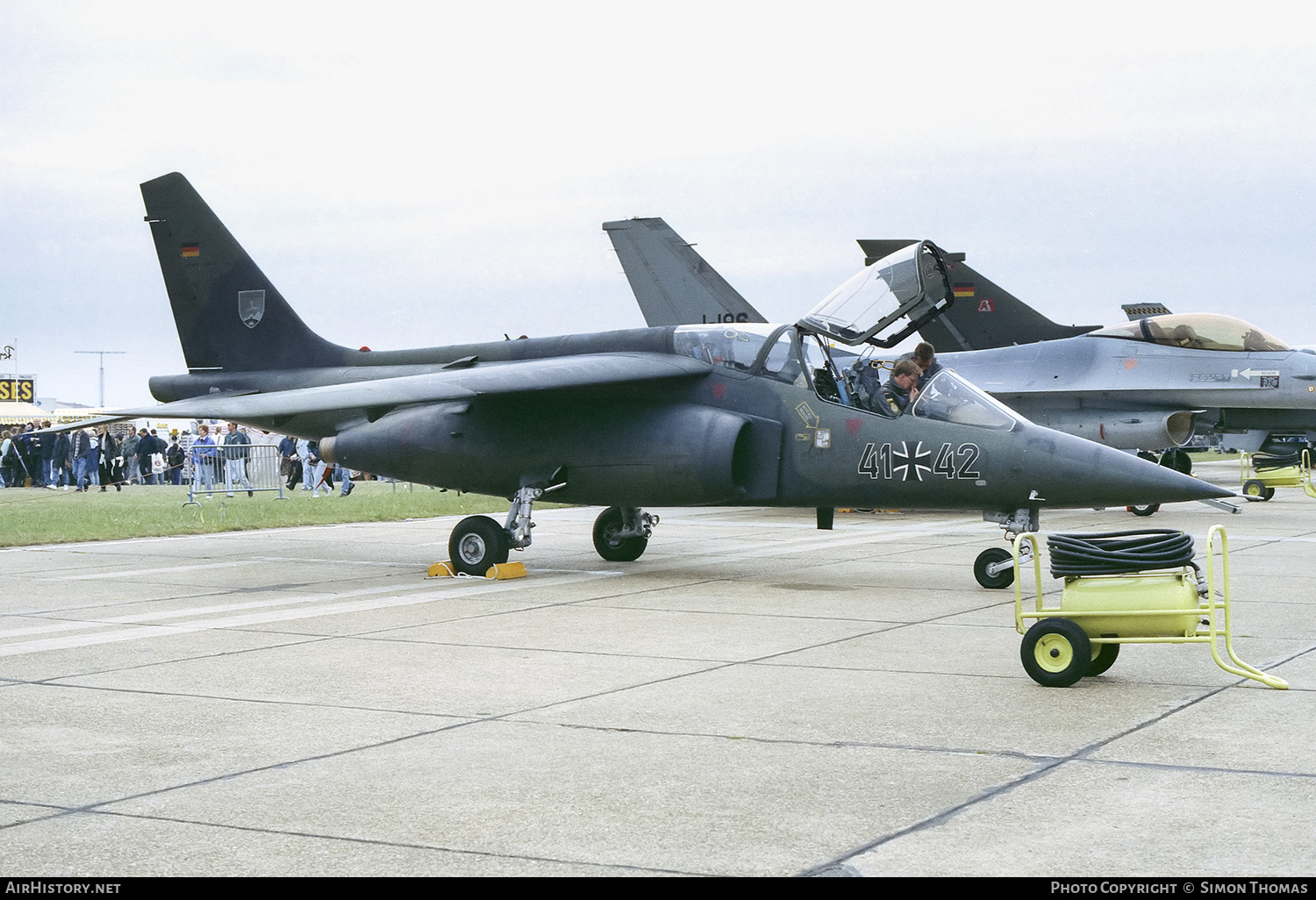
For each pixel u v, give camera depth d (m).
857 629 9.16
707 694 6.84
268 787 5.04
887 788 4.96
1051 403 23.23
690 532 18.28
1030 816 4.56
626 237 30.81
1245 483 24.19
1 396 48.53
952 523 19.84
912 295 11.74
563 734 5.91
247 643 8.68
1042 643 6.98
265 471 25.59
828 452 11.73
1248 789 4.87
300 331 16.09
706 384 12.34
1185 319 22.36
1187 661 7.64
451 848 4.26
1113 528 17.97
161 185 16.70
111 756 5.54
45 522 19.94
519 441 12.73
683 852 4.21
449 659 8.00
